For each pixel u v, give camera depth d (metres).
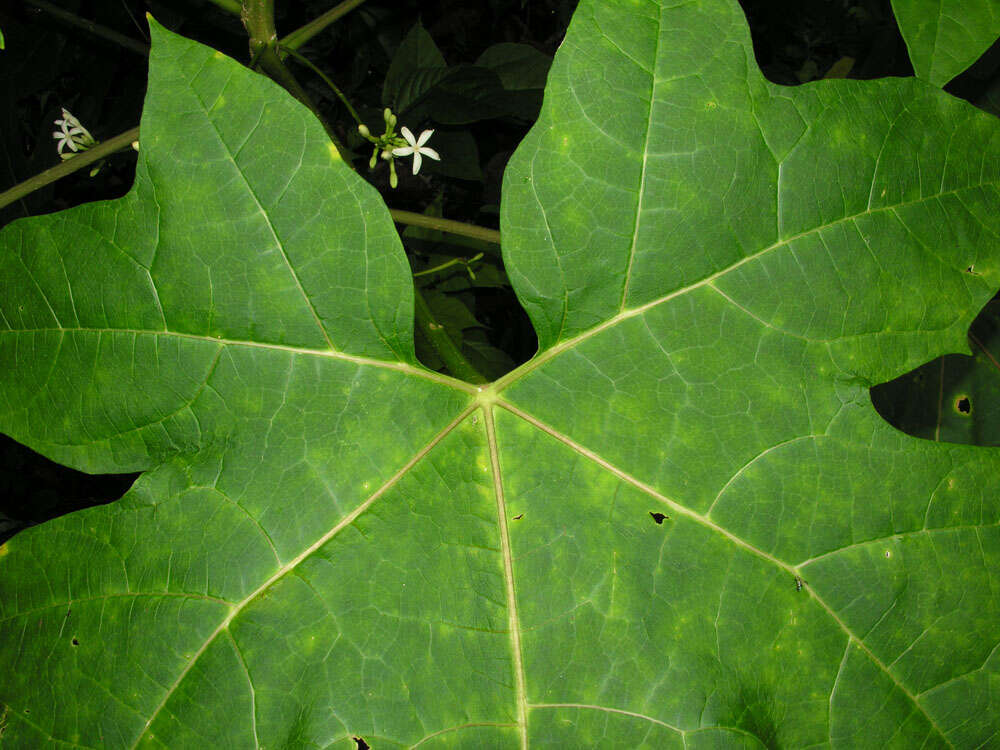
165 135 0.28
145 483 0.29
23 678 0.28
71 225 0.29
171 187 0.29
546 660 0.30
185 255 0.29
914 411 0.53
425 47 0.61
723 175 0.30
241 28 0.66
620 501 0.31
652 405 0.31
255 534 0.29
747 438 0.31
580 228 0.30
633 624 0.30
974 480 0.30
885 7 0.79
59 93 0.69
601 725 0.29
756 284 0.30
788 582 0.30
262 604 0.29
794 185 0.30
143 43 0.59
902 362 0.31
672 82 0.29
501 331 0.73
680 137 0.29
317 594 0.29
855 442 0.30
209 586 0.29
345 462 0.30
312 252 0.29
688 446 0.31
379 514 0.30
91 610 0.28
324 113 0.75
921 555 0.30
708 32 0.29
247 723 0.28
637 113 0.29
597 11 0.29
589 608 0.30
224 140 0.28
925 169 0.31
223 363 0.30
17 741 0.28
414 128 0.64
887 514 0.30
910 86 0.30
